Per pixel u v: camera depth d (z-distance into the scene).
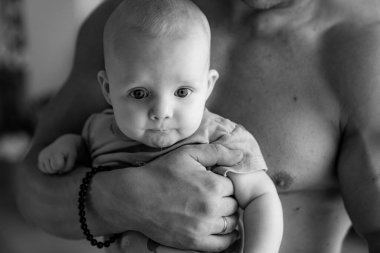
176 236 1.15
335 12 1.35
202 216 1.13
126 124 1.10
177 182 1.14
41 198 1.34
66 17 4.88
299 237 1.35
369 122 1.27
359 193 1.24
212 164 1.15
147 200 1.16
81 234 1.33
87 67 1.51
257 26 1.38
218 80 1.38
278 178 1.31
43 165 1.32
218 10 1.42
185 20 1.07
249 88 1.35
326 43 1.34
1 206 3.54
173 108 1.08
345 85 1.29
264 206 1.13
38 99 4.86
